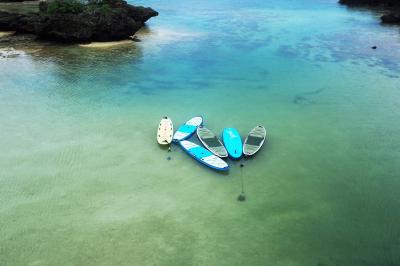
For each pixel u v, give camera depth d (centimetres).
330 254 1769
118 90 3541
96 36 5034
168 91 3547
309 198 2136
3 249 1795
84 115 3044
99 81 3747
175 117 3038
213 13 7288
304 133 2809
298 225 1939
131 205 2081
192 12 7388
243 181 2277
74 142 2662
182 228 1920
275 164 2438
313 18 6769
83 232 1895
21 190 2189
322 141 2703
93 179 2289
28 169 2369
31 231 1900
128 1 8550
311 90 3588
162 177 2311
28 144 2630
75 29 4909
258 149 2527
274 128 2878
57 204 2086
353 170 2381
